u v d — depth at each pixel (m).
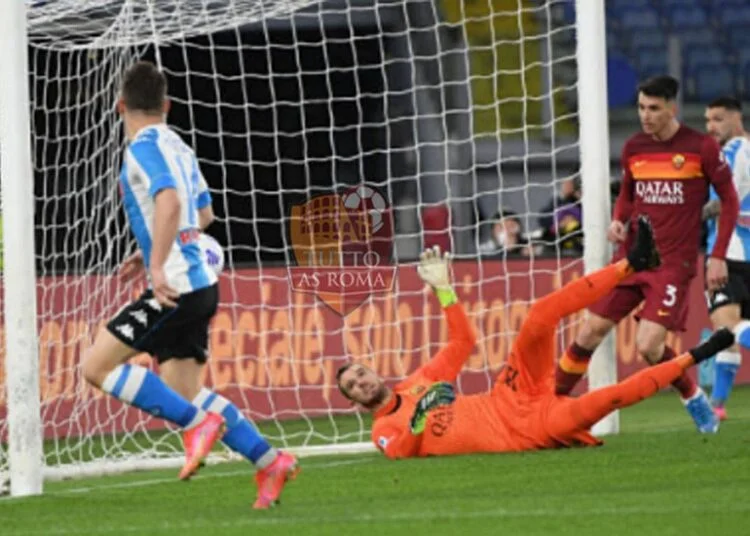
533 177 64.75
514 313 47.50
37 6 37.38
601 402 30.81
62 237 46.56
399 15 60.59
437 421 31.64
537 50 65.56
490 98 64.12
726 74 73.62
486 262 47.38
